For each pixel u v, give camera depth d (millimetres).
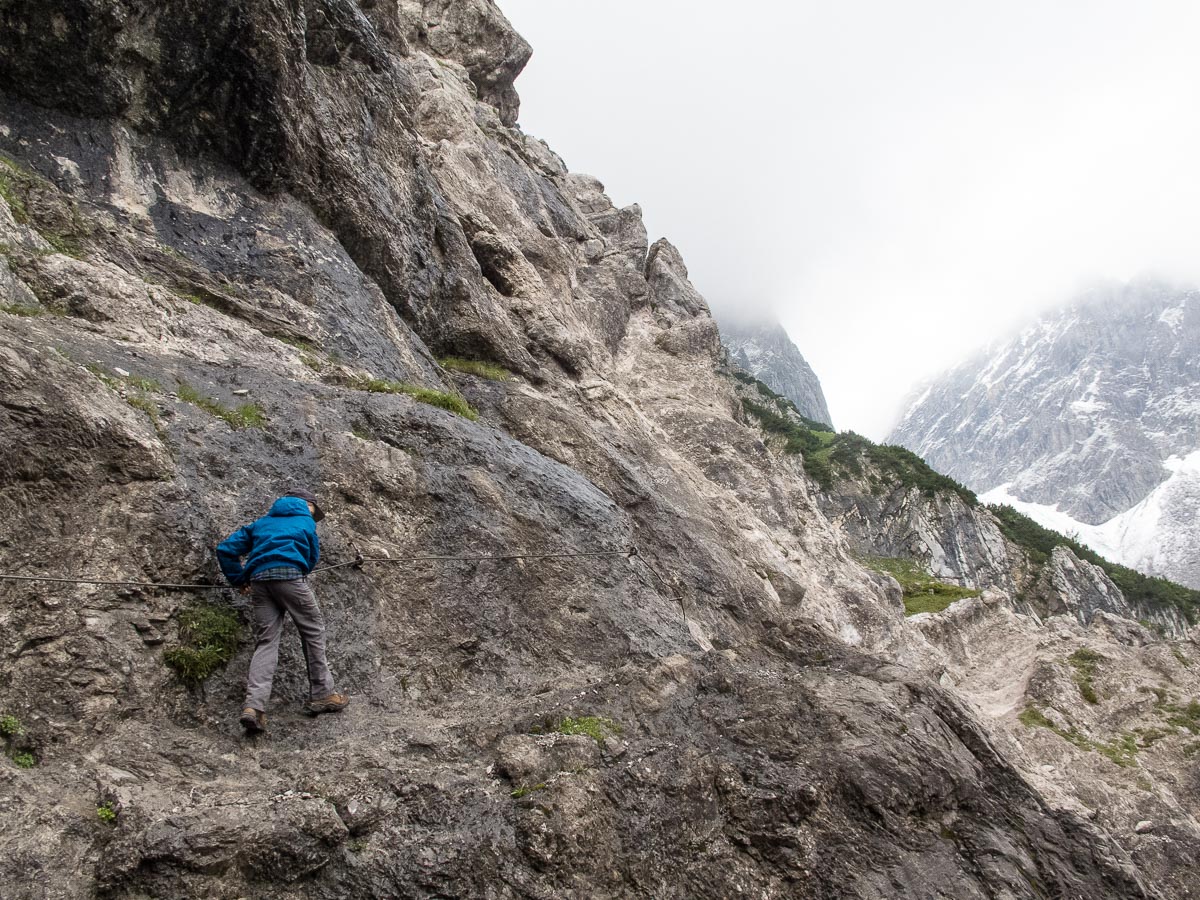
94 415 6379
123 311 8227
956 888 6691
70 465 6086
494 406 13117
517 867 5469
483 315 14789
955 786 7520
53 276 7992
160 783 5129
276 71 10883
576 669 8031
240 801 5098
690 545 12867
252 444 7562
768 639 10023
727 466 20219
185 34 10250
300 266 10953
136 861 4520
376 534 7766
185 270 9672
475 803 5672
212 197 10727
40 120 9625
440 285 14328
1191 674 20547
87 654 5496
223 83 10703
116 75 10000
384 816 5340
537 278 18047
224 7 10344
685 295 28156
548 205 24844
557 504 9570
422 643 7305
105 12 9625
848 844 6578
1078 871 7574
